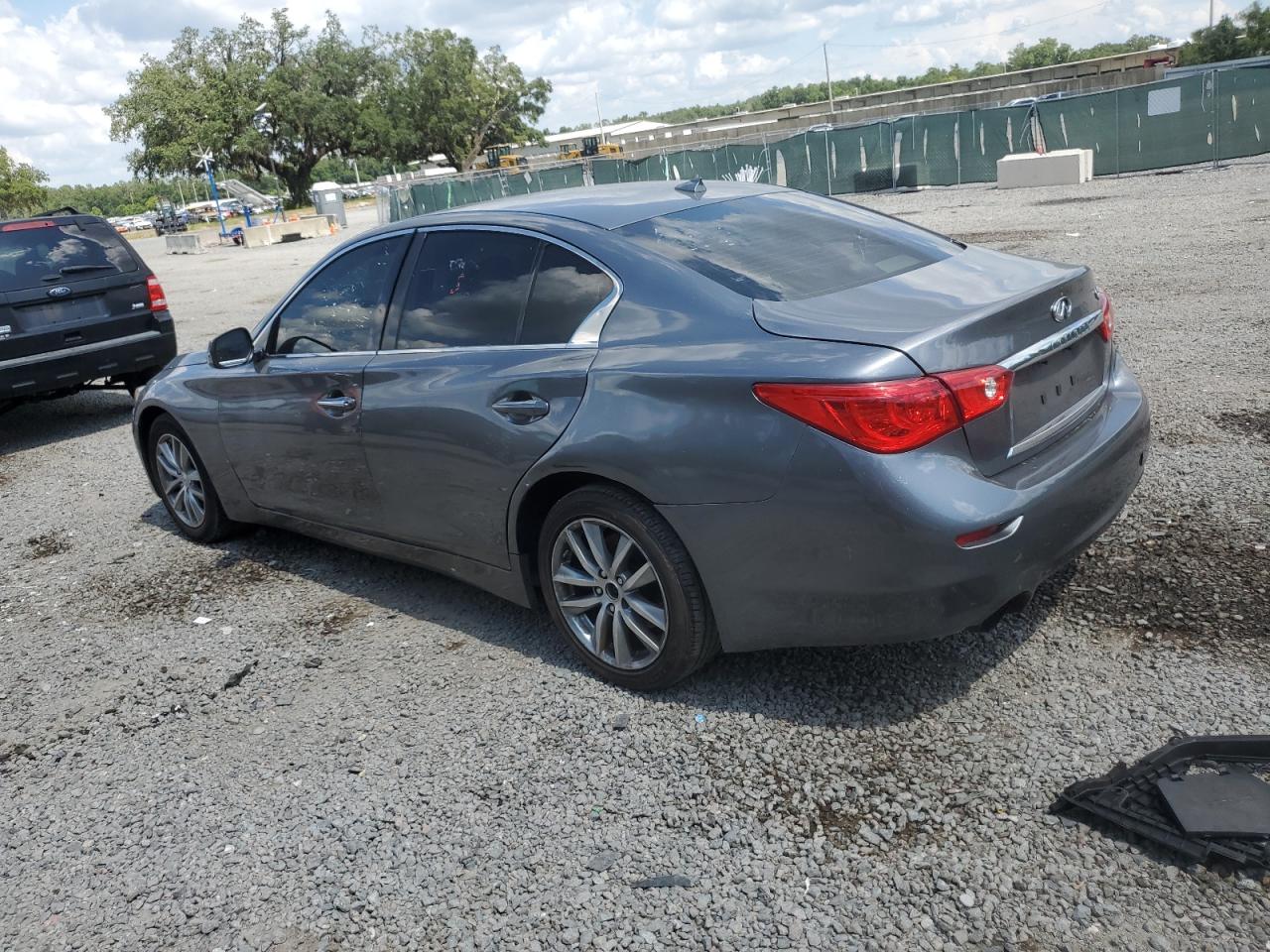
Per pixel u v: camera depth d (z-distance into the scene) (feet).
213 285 67.97
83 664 13.78
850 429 8.76
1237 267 30.99
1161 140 75.82
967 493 8.84
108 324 27.63
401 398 12.54
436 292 12.73
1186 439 16.80
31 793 10.93
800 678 11.05
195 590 15.89
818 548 9.20
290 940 8.28
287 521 15.67
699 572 10.04
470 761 10.39
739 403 9.36
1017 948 7.28
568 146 302.25
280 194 301.84
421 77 277.03
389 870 8.95
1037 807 8.64
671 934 7.82
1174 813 7.96
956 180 87.81
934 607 9.04
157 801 10.45
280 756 10.97
